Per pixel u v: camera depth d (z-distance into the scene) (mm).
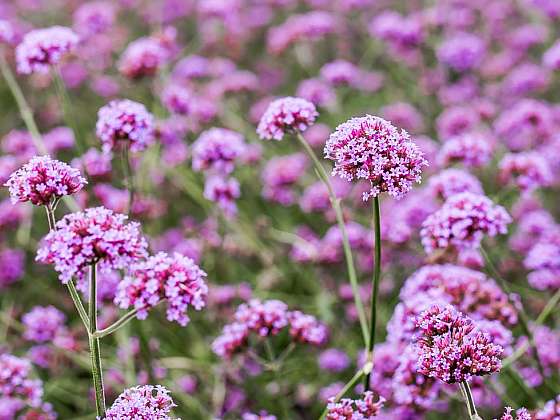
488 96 1716
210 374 1119
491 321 995
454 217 983
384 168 872
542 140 1440
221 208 1185
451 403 1056
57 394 1148
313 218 1397
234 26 1890
